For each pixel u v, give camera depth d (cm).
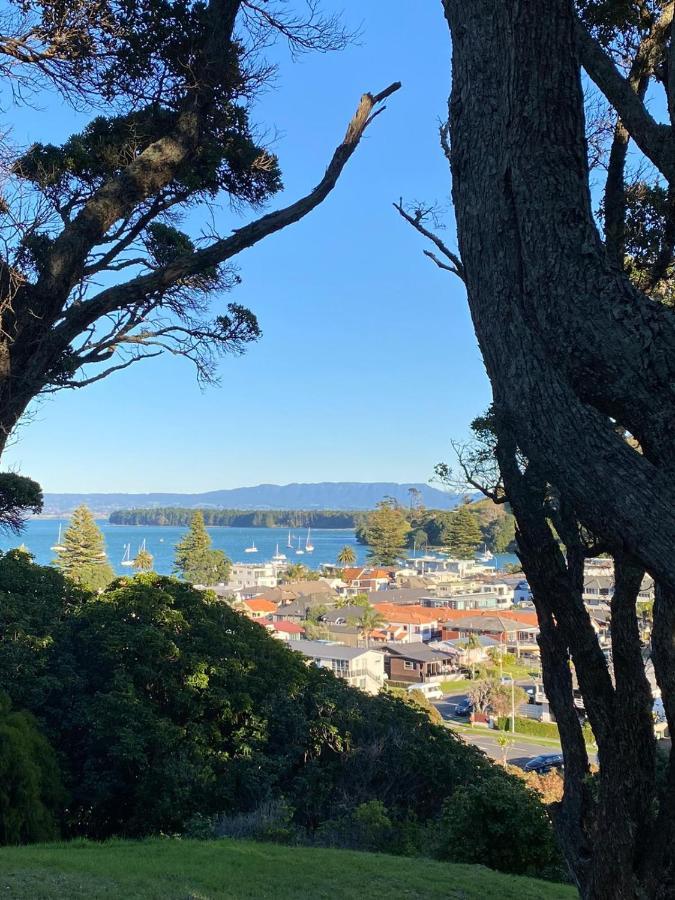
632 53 578
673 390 253
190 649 1909
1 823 1313
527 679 6762
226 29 519
